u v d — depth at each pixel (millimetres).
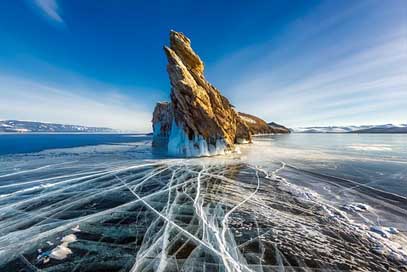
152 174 13297
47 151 28906
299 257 4730
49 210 7609
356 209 7379
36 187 10641
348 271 4273
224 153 22594
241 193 9281
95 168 15617
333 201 8195
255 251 4965
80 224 6449
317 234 5727
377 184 10602
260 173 13219
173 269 4363
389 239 5441
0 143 47438
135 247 5184
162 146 35062
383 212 7117
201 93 22953
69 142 52344
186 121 22172
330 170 14031
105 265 4535
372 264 4484
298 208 7539
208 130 21984
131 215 7062
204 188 10117
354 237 5551
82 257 4824
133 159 20188
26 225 6449
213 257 4742
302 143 39500
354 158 19312
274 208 7551
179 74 21797
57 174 13680
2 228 6273
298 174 12891
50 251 5078
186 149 22016
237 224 6336
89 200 8641
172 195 9148
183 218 6785
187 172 13703
